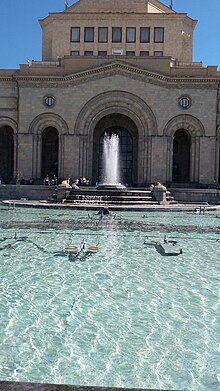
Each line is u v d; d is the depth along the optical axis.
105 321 7.60
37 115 46.72
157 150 46.44
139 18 52.56
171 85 46.16
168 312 8.09
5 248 13.95
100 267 11.55
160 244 15.04
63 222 20.77
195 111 46.19
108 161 51.47
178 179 51.47
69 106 46.69
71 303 8.52
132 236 16.84
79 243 14.95
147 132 46.66
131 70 46.03
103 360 6.16
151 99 46.34
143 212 27.11
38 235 16.70
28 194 38.97
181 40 52.56
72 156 46.75
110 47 52.94
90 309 8.19
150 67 46.25
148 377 5.70
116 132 51.72
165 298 8.93
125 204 30.86
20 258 12.49
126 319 7.71
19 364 5.99
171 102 46.25
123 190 34.44
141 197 32.38
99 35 53.06
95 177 51.06
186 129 47.12
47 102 46.84
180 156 51.38
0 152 52.66
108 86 46.47
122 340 6.82
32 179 46.41
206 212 28.17
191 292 9.37
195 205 32.47
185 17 52.66
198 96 46.22
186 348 6.57
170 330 7.24
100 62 46.50
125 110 46.94
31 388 3.99
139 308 8.29
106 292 9.28
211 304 8.58
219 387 5.48
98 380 5.61
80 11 54.22
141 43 52.91
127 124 51.09
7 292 9.17
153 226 19.88
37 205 29.47
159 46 52.81
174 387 5.46
